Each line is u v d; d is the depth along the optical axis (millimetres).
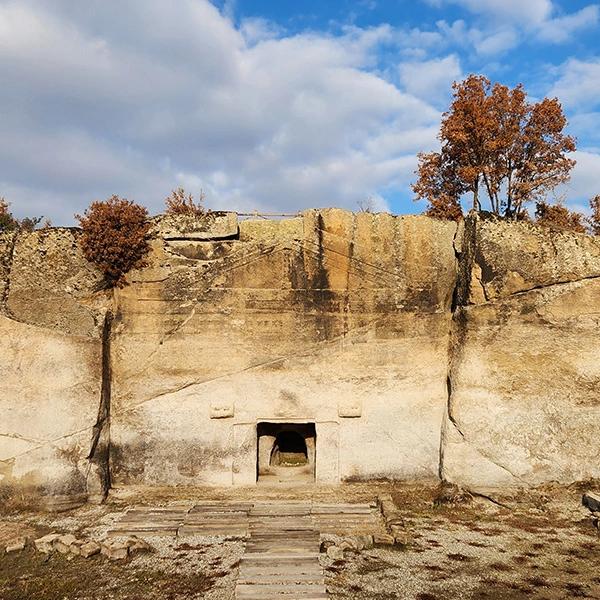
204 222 15203
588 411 14781
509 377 14883
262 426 16031
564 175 23891
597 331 14789
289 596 9430
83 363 14367
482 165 23328
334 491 14766
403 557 11055
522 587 9859
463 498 14047
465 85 23625
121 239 14734
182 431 15039
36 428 13945
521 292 14852
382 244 15422
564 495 14297
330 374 15273
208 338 15156
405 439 15312
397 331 15422
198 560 10984
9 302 14320
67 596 9711
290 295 15258
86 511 13656
